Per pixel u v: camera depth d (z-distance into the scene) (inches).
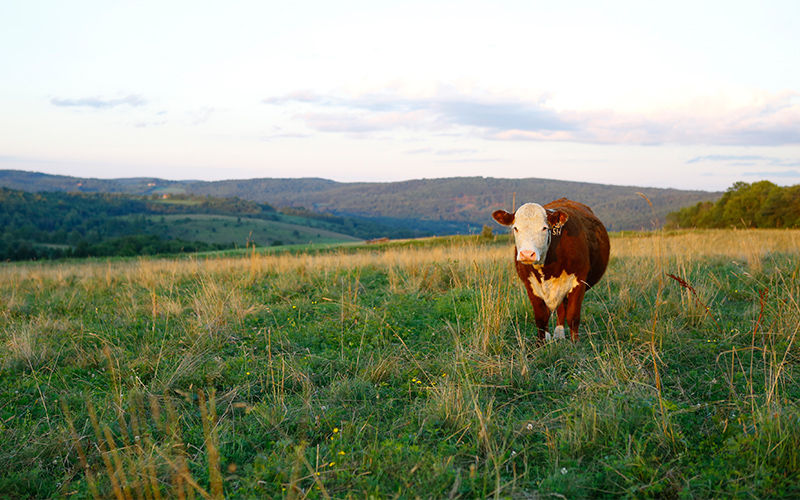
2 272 554.6
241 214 7224.4
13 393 172.4
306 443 131.0
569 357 182.1
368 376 176.1
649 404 133.9
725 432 120.9
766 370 157.9
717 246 467.8
